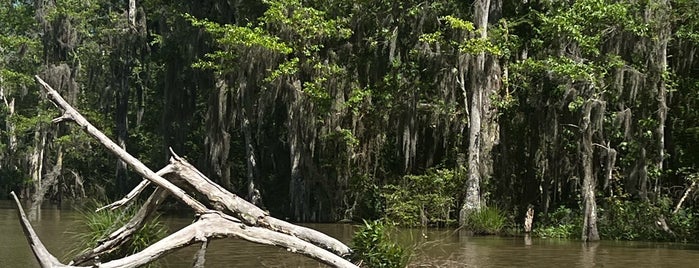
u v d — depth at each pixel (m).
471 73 28.31
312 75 31.77
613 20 24.78
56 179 50.09
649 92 24.94
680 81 25.89
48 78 45.44
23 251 17.66
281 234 12.37
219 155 36.19
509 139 28.50
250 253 17.45
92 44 47.22
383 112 31.11
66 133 48.84
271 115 37.78
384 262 13.58
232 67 33.09
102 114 49.19
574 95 24.39
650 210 24.42
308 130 32.00
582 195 25.31
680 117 26.47
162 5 42.22
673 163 26.83
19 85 50.03
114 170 52.94
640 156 24.83
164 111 40.75
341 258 12.58
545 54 27.14
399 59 30.28
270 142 39.72
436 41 28.47
